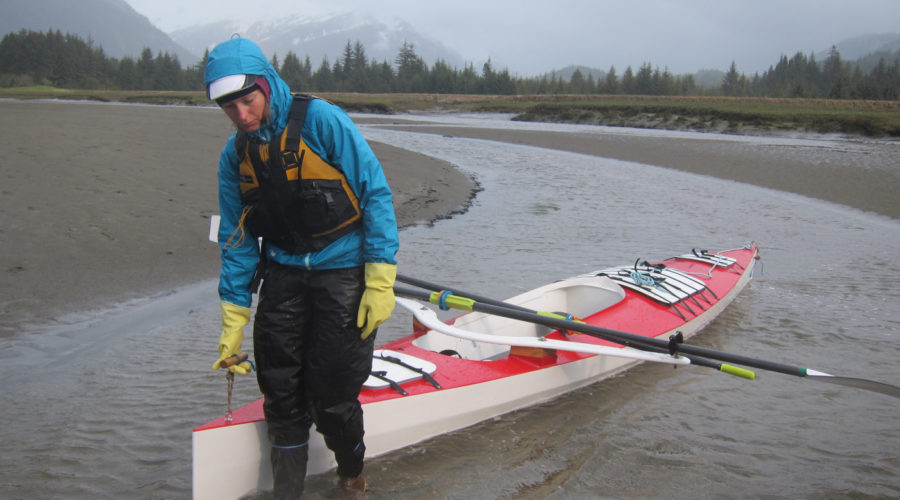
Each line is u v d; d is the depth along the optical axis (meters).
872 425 4.47
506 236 10.44
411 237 10.13
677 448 4.11
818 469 3.89
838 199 15.04
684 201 14.45
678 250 9.82
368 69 152.00
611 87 137.12
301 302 2.85
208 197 10.71
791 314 6.88
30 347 5.34
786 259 9.48
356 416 3.07
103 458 3.73
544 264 8.69
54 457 3.71
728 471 3.84
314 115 2.62
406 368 4.12
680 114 42.94
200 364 5.11
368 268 2.78
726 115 39.12
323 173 2.67
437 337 5.06
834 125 34.41
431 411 3.96
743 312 6.94
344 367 2.88
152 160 12.89
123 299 6.63
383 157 18.06
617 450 4.07
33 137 13.87
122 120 20.97
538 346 4.44
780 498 3.57
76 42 175.62
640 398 4.85
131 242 8.30
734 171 19.48
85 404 4.39
